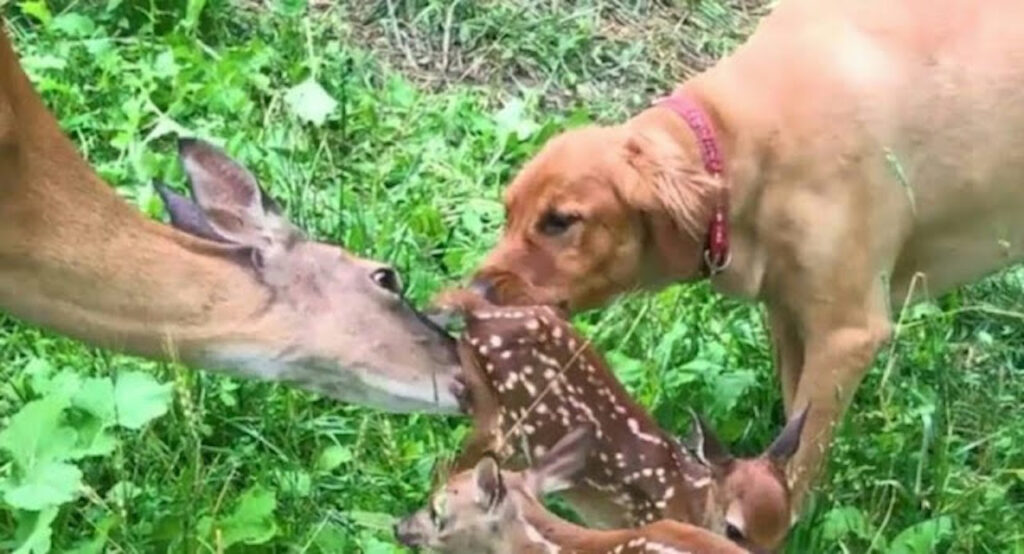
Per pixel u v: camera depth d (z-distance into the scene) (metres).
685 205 2.23
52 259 2.12
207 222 2.20
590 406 2.16
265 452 2.30
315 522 2.20
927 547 2.23
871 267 2.32
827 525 2.24
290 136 2.91
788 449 2.08
